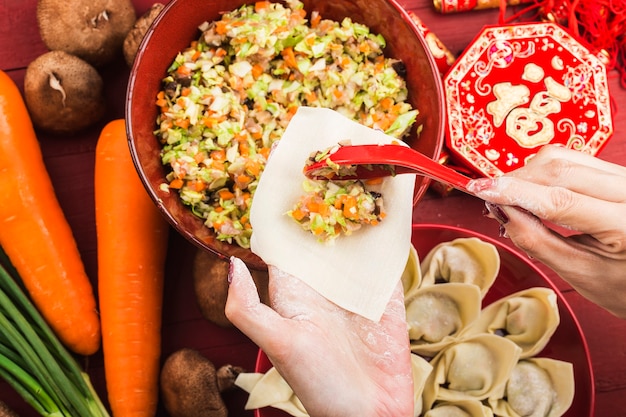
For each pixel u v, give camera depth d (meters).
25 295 0.63
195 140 0.54
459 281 0.64
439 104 0.53
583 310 0.66
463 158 0.62
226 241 0.54
